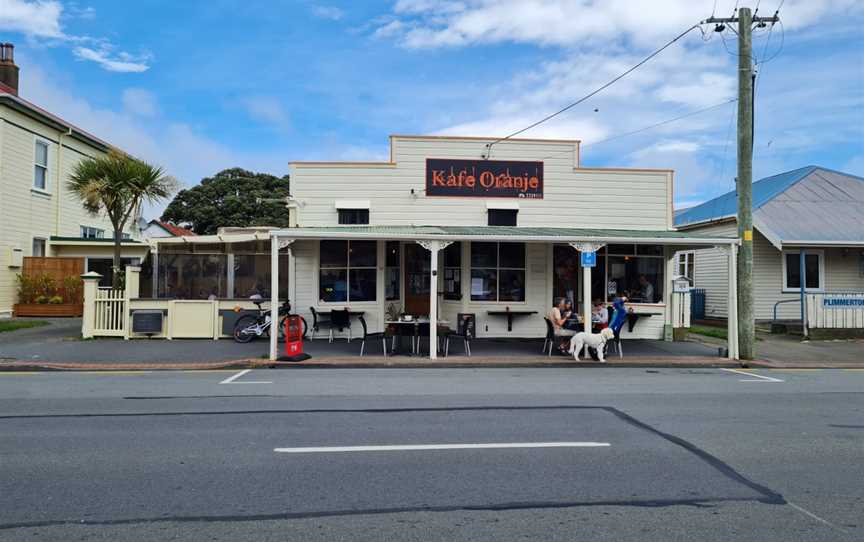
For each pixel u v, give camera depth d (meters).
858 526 4.34
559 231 14.78
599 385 10.28
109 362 12.29
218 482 5.13
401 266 16.48
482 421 7.40
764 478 5.38
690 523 4.36
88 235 25.77
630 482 5.23
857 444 6.52
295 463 5.66
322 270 16.08
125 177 16.33
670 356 13.98
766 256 20.09
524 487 5.07
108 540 3.98
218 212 47.97
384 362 12.52
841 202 21.28
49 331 16.91
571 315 14.42
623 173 17.00
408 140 16.42
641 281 17.14
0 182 19.97
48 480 5.15
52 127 22.83
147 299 15.52
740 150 13.83
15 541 3.95
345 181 16.30
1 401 8.53
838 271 20.25
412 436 6.65
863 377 11.72
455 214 16.50
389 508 4.59
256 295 15.98
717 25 13.77
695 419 7.65
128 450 6.05
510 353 13.97
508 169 16.70
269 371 11.77
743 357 13.69
